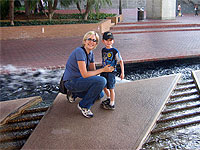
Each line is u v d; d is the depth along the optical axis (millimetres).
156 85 4730
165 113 3887
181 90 4680
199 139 3330
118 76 6016
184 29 15062
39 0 16188
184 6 29297
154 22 17344
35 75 6246
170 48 9008
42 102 4328
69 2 15906
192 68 6719
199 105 4176
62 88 3680
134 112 3711
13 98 4801
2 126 3508
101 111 3756
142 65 7117
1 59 8078
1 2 15414
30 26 13602
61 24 14359
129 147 2920
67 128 3291
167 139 3311
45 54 8812
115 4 30594
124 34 14023
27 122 3654
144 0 30719
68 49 9758
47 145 2938
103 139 3062
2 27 13156
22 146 3189
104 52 3664
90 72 3344
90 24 14352
